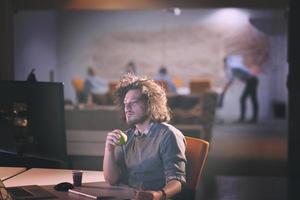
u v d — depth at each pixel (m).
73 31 12.93
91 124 5.71
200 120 8.16
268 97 12.51
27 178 3.11
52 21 12.73
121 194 2.63
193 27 12.62
